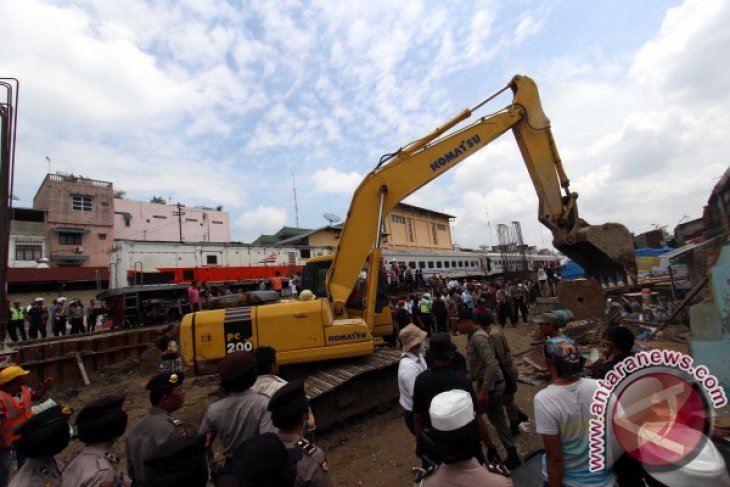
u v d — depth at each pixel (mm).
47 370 11344
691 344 4047
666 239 29516
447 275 33969
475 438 1924
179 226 42031
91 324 19188
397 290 20453
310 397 5375
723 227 4102
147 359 12609
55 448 2324
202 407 7996
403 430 6188
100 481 2125
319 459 2225
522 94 8859
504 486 1835
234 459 1637
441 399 1981
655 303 11305
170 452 1692
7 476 4105
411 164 7766
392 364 6684
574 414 2234
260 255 25688
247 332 6281
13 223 29203
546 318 4254
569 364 2270
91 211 32625
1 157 6652
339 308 7039
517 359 9859
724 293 3928
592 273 9047
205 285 19562
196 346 6258
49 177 32094
